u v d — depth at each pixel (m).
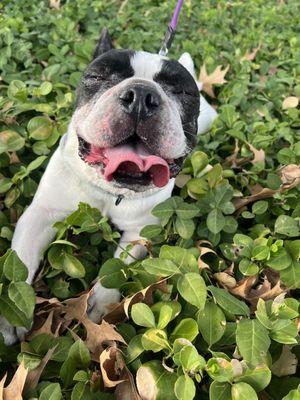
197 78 0.74
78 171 0.42
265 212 0.48
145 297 0.36
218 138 0.58
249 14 1.10
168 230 0.42
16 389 0.28
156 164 0.35
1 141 0.47
